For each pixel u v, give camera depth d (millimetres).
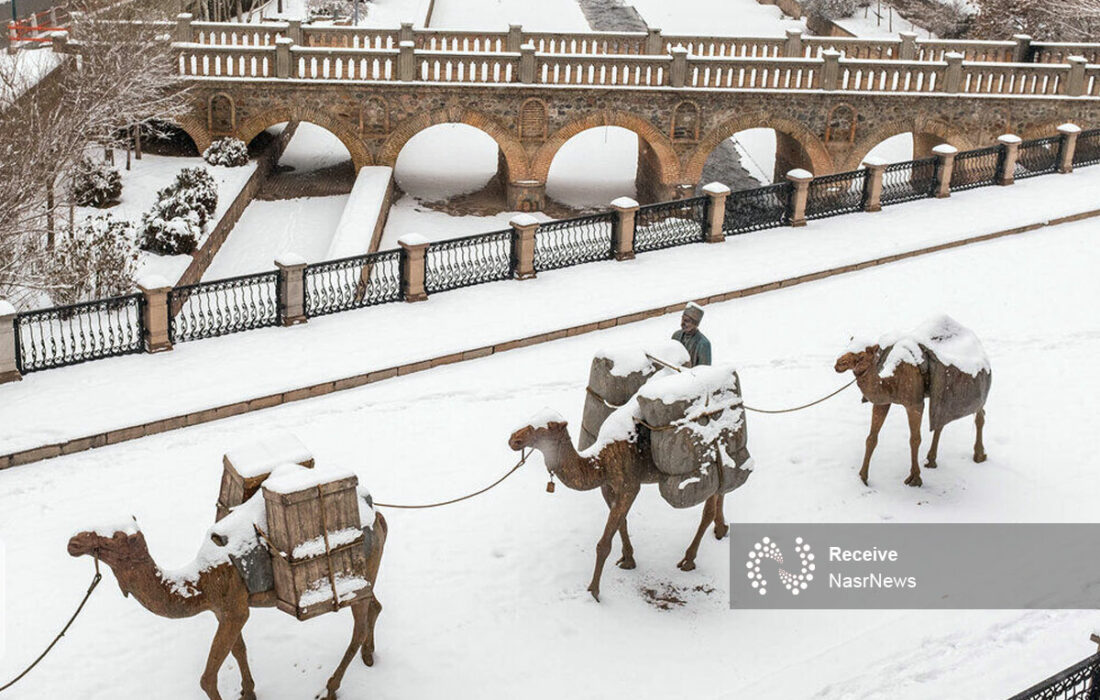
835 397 16969
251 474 10500
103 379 16859
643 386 12172
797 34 35344
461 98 33125
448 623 12148
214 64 31906
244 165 32281
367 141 33312
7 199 21516
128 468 14773
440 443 15531
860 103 34531
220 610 10234
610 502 12602
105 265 22547
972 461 15375
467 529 13672
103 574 12570
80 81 26094
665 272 21688
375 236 28484
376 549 10836
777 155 39312
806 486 14750
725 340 18875
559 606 12500
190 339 18391
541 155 34094
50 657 11312
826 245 23125
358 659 11602
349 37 34125
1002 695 11148
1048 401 16906
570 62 33156
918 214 25094
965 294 20859
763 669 11688
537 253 21688
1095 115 35188
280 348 18125
